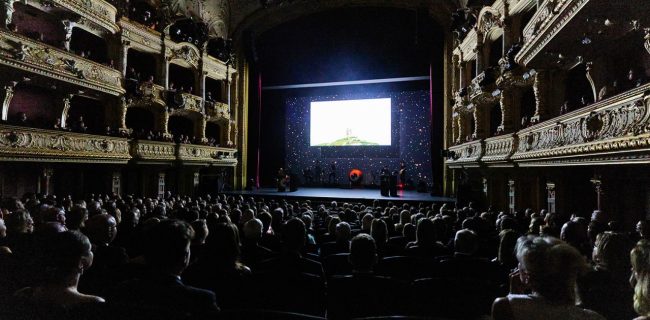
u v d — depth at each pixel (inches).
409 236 212.2
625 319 90.7
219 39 764.0
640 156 210.5
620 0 224.5
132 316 73.9
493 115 573.0
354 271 122.1
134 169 621.6
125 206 307.1
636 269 74.9
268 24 816.9
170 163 637.9
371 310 111.8
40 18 491.8
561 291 68.9
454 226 267.1
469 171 601.6
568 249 70.7
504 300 73.3
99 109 583.2
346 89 880.9
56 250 80.7
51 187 504.7
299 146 912.3
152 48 627.5
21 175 466.9
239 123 845.2
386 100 852.0
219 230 120.3
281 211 274.7
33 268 84.2
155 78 657.0
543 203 432.5
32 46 410.0
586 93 393.7
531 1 430.9
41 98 500.4
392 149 847.7
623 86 314.8
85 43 569.0
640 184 298.5
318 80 819.4
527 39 393.4
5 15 400.8
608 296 92.7
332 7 769.6
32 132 398.6
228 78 803.4
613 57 330.3
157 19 642.8
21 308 75.4
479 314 107.5
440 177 705.6
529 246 74.3
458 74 677.3
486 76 487.5
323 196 639.8
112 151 514.3
